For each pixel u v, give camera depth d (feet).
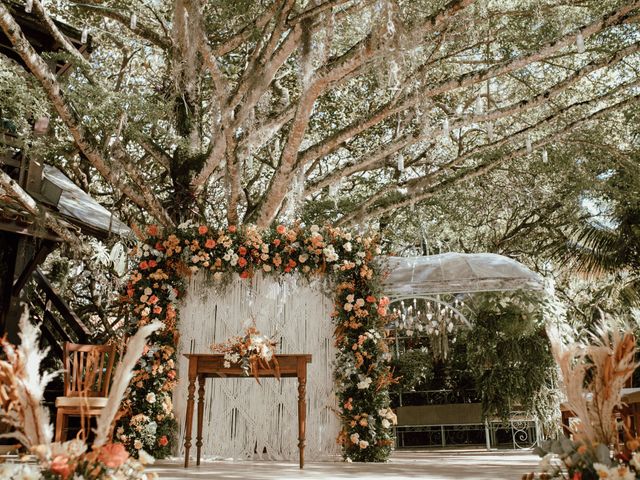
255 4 28.37
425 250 43.29
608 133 33.83
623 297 36.09
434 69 35.37
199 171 30.09
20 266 25.22
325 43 22.79
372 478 14.44
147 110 24.22
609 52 29.04
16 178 24.70
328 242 24.39
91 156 25.43
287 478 14.49
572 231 40.01
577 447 8.05
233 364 18.84
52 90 22.31
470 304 32.32
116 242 29.68
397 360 37.19
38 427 7.13
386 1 19.81
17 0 25.29
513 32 28.50
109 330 36.40
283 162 25.63
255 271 24.63
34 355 7.24
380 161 37.70
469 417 33.58
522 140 31.83
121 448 7.25
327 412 23.36
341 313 23.54
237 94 25.07
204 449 23.17
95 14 31.76
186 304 24.34
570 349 8.57
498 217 44.34
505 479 13.89
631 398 13.87
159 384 22.16
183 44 23.25
